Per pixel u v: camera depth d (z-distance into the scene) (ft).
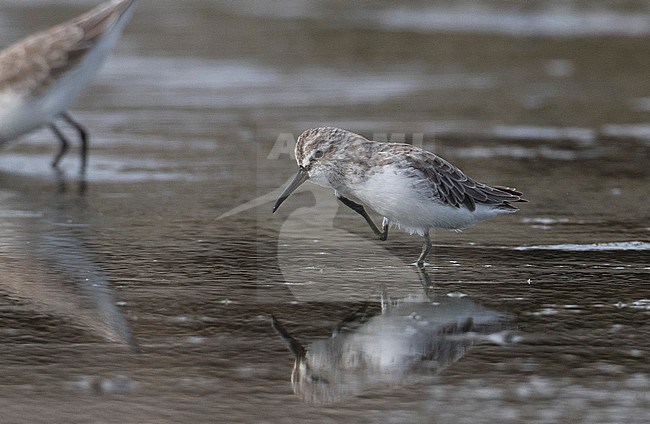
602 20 91.86
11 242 37.11
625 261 35.04
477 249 36.70
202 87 69.15
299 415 22.50
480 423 22.07
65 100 50.16
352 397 23.47
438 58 78.79
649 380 24.34
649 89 69.31
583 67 75.92
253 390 23.90
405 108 63.36
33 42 49.67
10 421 22.18
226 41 84.07
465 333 27.76
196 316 29.17
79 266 34.17
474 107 64.03
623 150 54.03
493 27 89.86
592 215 41.52
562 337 27.35
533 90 68.85
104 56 50.80
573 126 59.57
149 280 32.65
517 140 56.24
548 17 93.09
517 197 35.19
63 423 22.09
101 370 25.03
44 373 24.81
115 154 53.36
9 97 48.62
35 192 45.44
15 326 28.19
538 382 24.29
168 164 51.06
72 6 94.89
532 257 35.63
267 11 98.12
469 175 48.37
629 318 28.89
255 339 27.32
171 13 96.63
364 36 86.43
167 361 25.62
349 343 26.99
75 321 28.63
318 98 65.92
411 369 25.18
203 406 22.93
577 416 22.38
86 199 44.14
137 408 22.84
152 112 62.80
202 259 35.19
